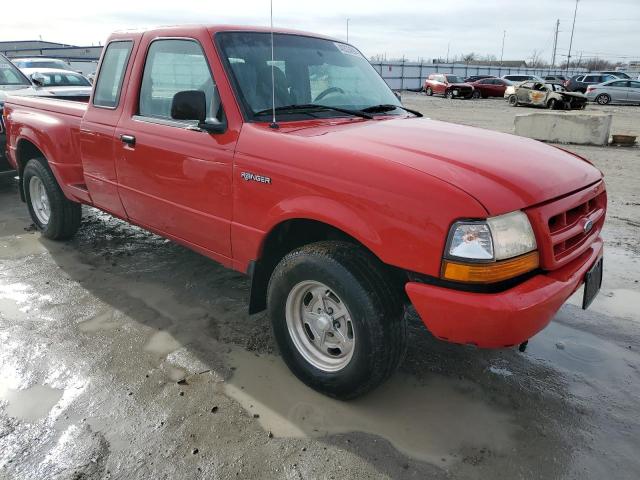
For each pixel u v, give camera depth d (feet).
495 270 7.19
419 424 8.73
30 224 18.67
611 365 10.56
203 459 7.86
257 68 10.68
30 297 12.98
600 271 9.65
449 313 7.36
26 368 9.99
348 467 7.77
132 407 8.96
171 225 11.80
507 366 10.48
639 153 36.81
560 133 42.01
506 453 8.13
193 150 10.50
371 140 9.08
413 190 7.52
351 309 8.31
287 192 8.89
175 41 11.34
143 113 12.10
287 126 9.90
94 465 7.70
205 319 12.07
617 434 8.60
